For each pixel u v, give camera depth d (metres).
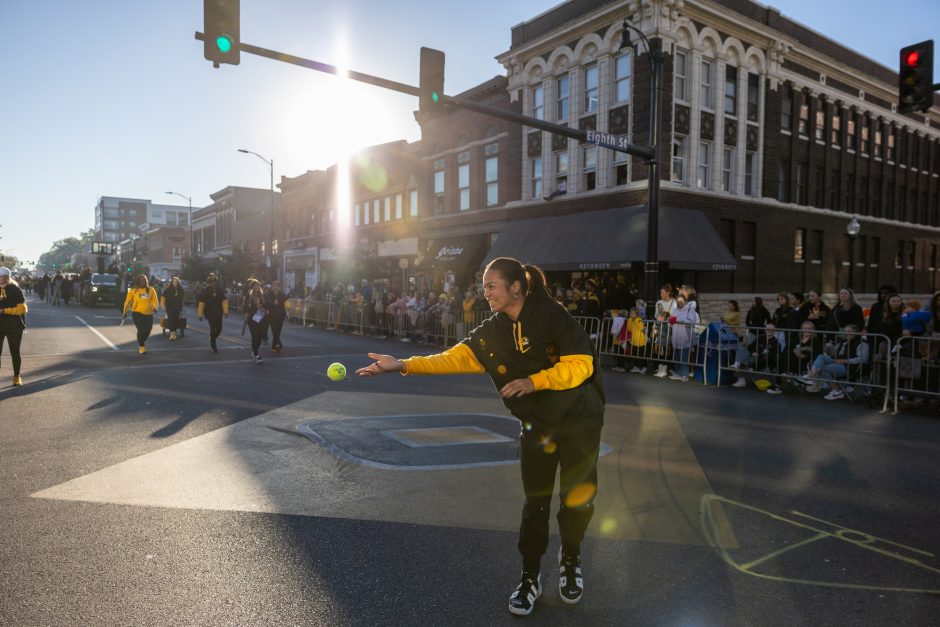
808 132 24.56
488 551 3.84
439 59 10.89
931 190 32.12
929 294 32.06
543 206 23.06
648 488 5.09
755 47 22.06
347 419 7.46
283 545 3.89
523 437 3.12
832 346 9.74
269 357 13.80
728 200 21.23
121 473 5.33
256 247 53.56
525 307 3.06
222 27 9.22
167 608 3.11
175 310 17.09
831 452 6.32
